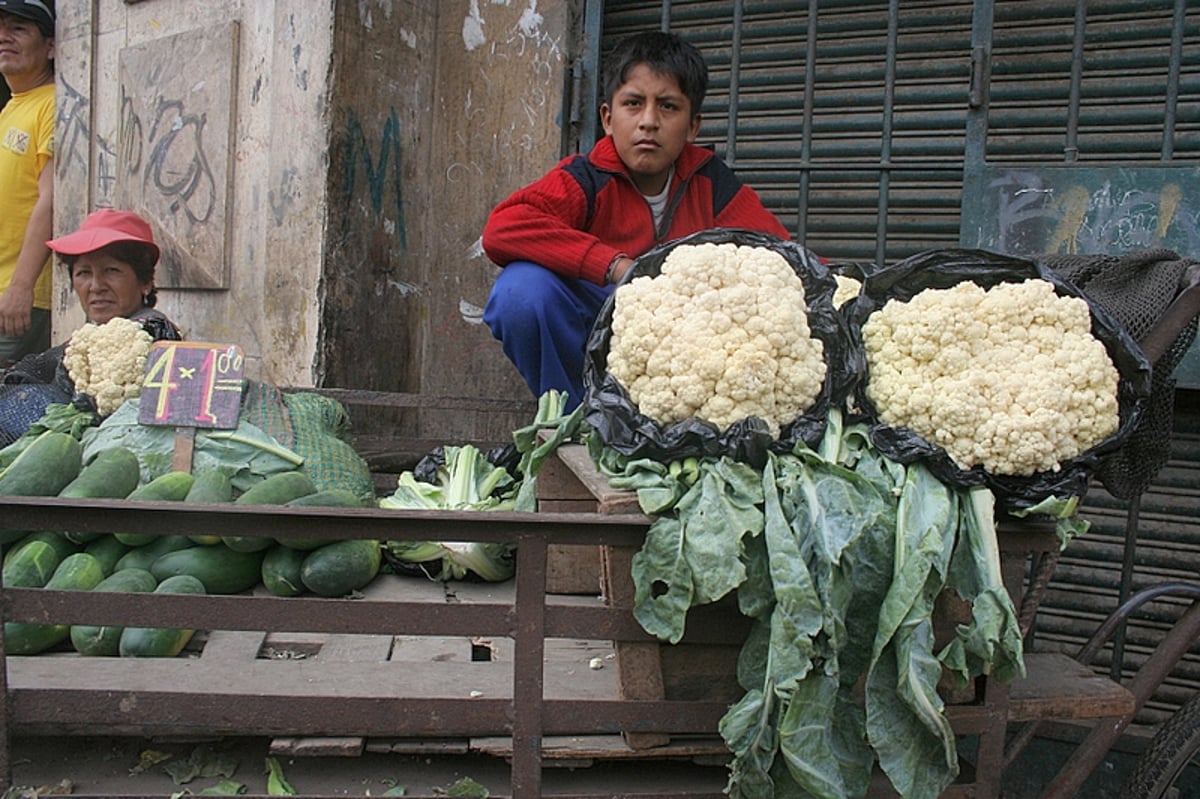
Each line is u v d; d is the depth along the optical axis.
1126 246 3.34
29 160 5.38
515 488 2.84
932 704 1.53
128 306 3.39
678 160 3.14
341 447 2.90
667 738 1.72
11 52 5.36
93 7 5.10
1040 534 1.74
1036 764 3.11
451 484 2.74
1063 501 1.70
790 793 1.60
